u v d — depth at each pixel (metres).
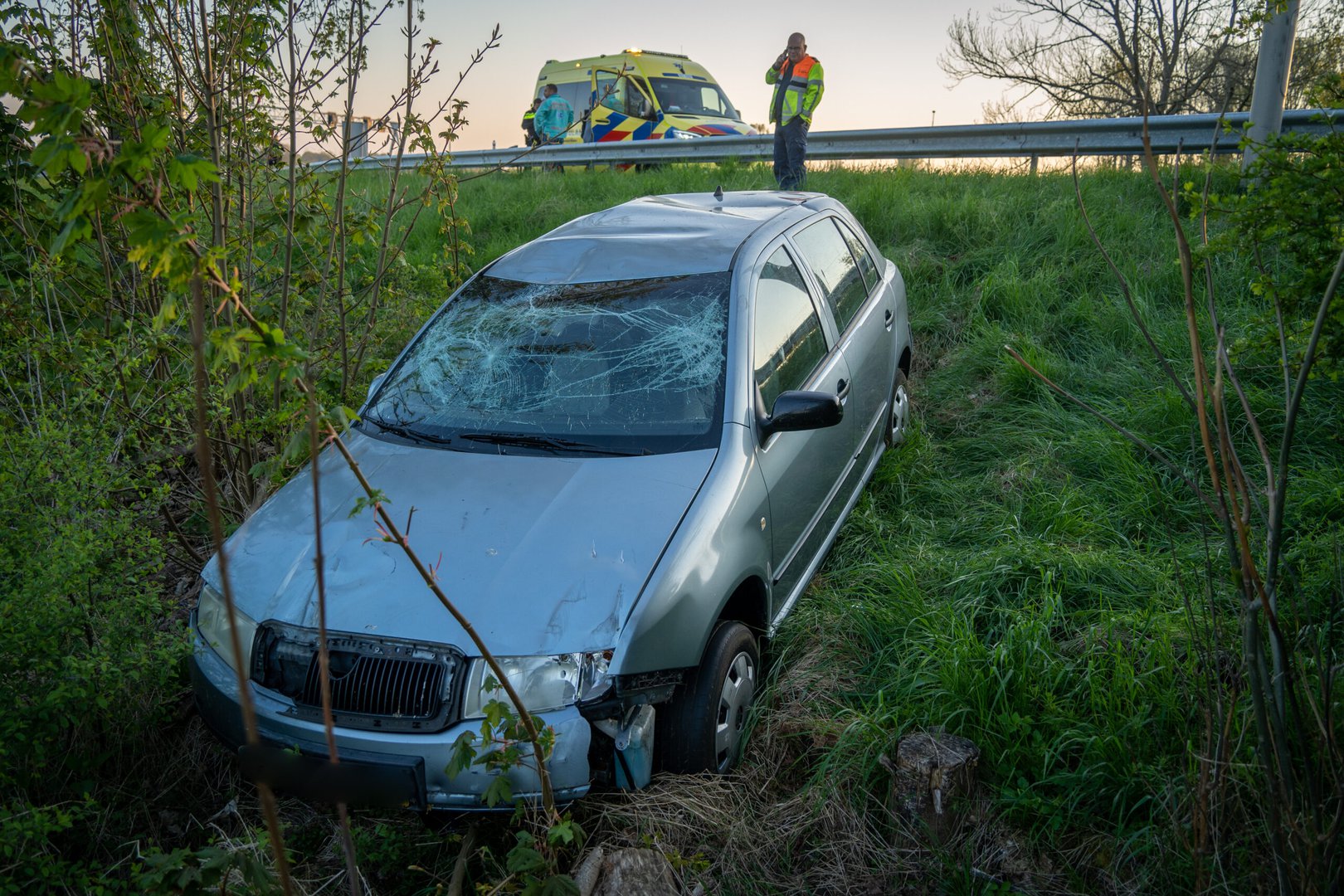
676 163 13.90
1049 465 4.98
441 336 4.15
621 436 3.51
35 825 2.60
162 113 4.16
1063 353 6.34
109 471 3.33
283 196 4.70
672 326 3.85
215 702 2.95
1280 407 4.92
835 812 2.99
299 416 3.62
